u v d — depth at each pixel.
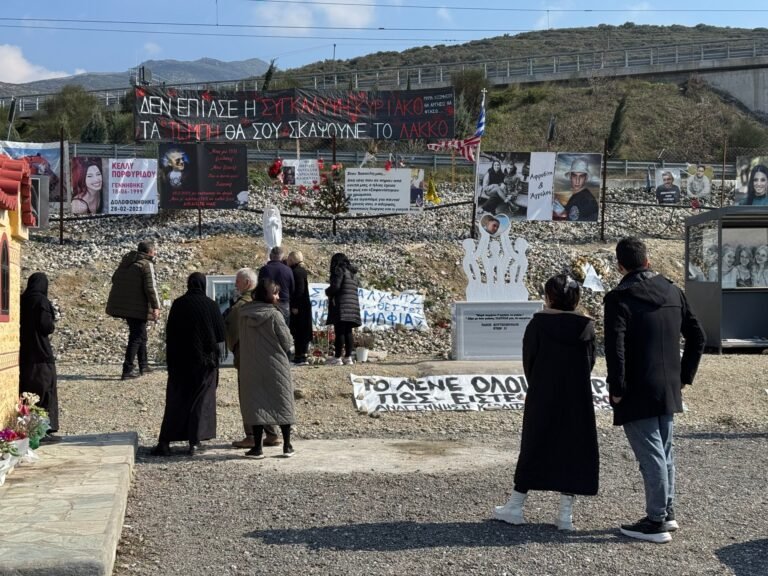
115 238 22.59
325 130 23.91
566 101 57.81
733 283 16.88
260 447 9.88
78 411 12.04
